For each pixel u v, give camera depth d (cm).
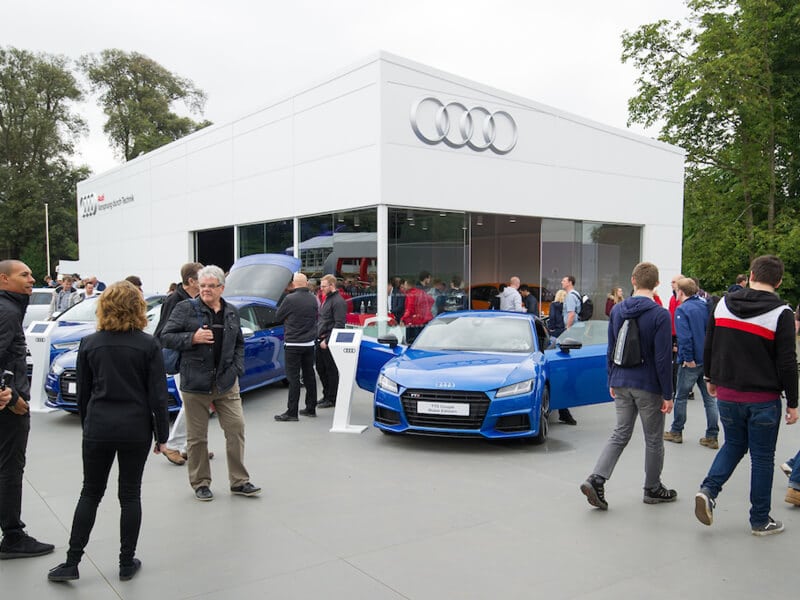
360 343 743
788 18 2417
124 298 362
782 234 2420
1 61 4666
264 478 551
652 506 479
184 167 1767
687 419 823
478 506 478
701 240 2661
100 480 362
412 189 1159
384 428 650
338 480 544
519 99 1318
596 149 1484
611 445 474
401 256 1155
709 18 2520
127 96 4966
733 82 2320
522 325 768
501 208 1301
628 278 1598
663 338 458
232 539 414
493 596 335
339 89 1204
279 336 979
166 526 438
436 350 737
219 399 498
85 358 360
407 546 402
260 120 1438
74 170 5097
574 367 700
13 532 388
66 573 353
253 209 1479
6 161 4738
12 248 4919
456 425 623
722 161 2655
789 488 488
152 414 365
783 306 409
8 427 381
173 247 1845
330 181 1237
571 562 378
